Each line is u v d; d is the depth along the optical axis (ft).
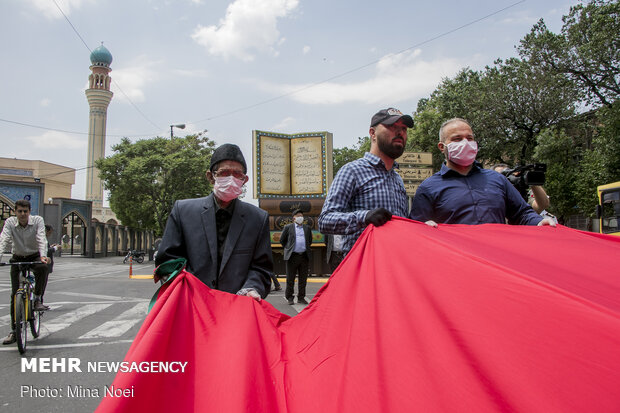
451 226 8.40
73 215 129.08
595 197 65.82
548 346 4.41
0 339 18.72
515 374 4.43
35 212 109.09
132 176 108.78
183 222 9.09
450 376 4.86
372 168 9.78
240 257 9.06
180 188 115.65
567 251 6.77
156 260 8.85
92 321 22.88
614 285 5.22
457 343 5.07
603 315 4.24
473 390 4.61
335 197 9.43
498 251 6.68
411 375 5.16
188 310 7.09
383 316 6.12
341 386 5.69
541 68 76.13
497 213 10.01
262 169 51.80
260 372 6.37
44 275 20.10
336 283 7.81
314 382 6.40
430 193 10.43
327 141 53.01
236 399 5.59
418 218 10.43
